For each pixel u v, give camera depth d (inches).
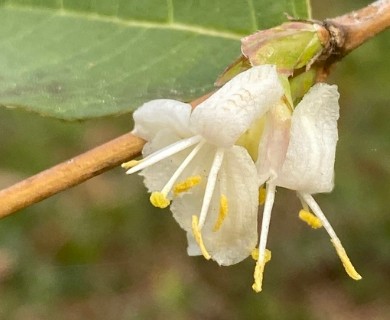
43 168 14.0
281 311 14.6
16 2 5.9
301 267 14.6
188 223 5.6
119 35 5.9
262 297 14.7
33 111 5.7
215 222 5.6
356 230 13.9
